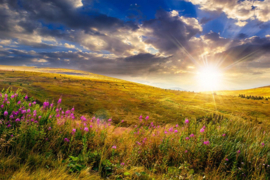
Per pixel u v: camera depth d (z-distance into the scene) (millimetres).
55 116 5695
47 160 3635
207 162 4297
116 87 98875
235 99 84125
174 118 36938
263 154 4676
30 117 5016
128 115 37719
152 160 4527
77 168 3492
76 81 97312
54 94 50344
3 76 77812
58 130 5086
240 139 5438
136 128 6262
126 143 5176
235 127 6219
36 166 3301
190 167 4203
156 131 6070
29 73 105062
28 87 56031
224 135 5477
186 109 50312
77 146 4805
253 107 61344
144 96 76000
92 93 64562
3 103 5426
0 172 2857
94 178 3252
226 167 4223
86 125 5832
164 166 4062
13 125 4457
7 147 3863
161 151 4852
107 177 3428
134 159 4379
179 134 5707
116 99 59219
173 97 81812
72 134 4934
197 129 5934
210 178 3688
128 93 79938
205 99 80562
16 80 70250
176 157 4574
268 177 3811
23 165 3250
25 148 3873
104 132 5605
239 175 3990
